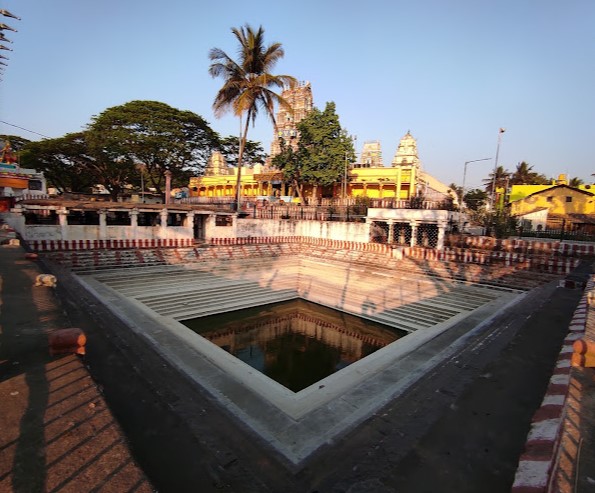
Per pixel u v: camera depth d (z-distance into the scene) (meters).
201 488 2.82
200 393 4.59
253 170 39.66
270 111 23.11
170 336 8.60
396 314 13.85
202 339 9.59
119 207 16.70
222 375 6.73
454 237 18.84
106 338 5.78
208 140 35.25
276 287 17.39
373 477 2.91
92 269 14.70
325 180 27.66
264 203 26.64
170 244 18.34
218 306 14.37
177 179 38.22
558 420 3.10
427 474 2.82
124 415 3.60
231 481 2.99
